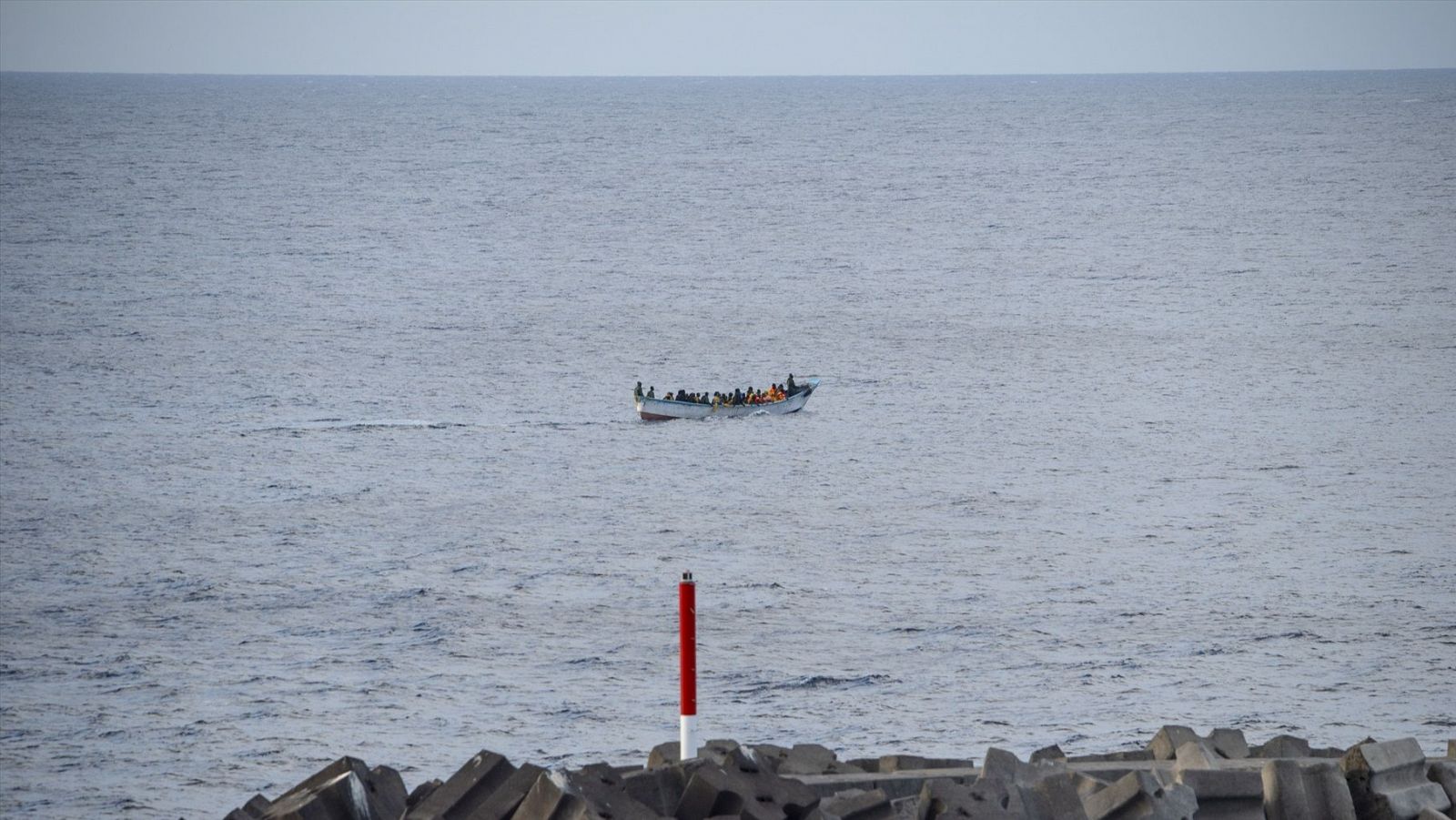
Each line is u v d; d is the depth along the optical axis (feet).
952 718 423.23
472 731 417.08
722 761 174.60
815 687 454.40
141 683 461.37
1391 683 454.81
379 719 428.15
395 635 515.09
